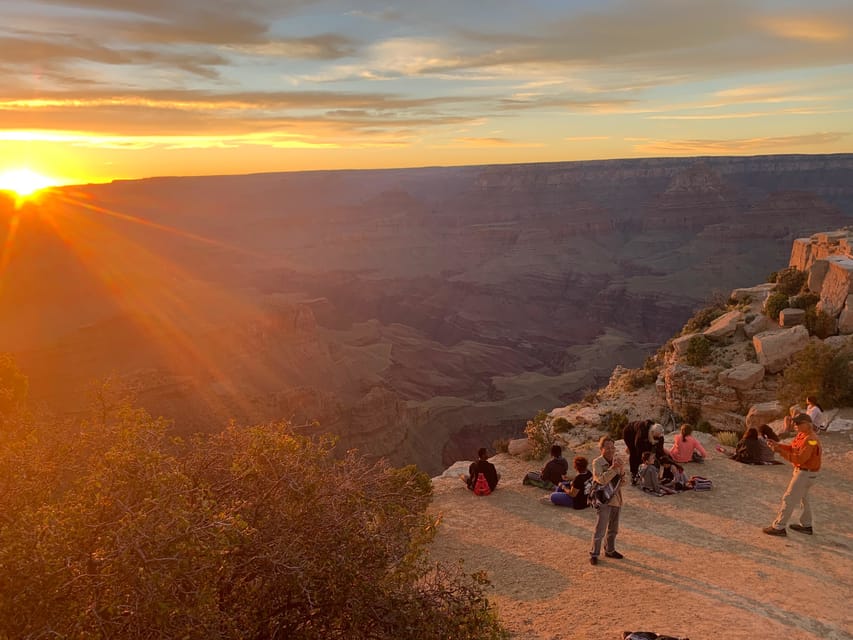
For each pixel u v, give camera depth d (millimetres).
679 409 27609
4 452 6359
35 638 5066
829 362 22047
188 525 5402
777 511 14414
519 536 13555
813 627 9531
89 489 5820
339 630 6598
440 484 17141
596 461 12203
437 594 7309
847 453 17641
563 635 9523
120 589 5289
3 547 5285
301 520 6750
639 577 11398
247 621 6191
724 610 10070
